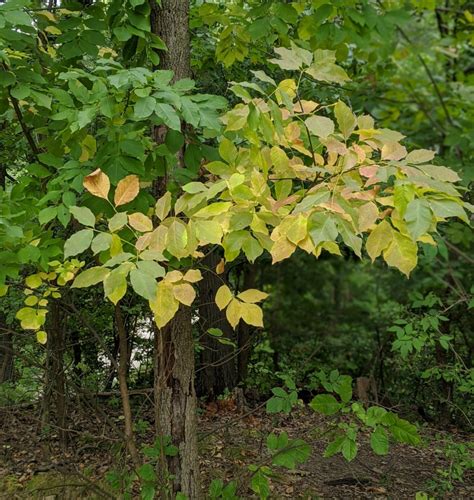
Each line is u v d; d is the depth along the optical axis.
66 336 5.75
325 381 2.95
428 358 8.02
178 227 2.12
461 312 7.72
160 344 3.31
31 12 3.66
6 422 5.28
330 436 3.37
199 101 2.75
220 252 5.26
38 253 2.80
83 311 5.94
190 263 2.91
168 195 2.33
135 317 6.34
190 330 3.34
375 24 3.35
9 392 5.45
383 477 5.40
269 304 12.95
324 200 1.88
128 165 2.79
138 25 3.10
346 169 2.05
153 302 2.19
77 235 2.19
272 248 2.07
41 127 3.38
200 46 5.42
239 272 9.73
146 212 2.82
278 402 3.29
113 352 6.46
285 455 3.06
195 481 3.29
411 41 4.77
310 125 2.22
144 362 7.38
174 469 3.28
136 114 2.43
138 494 4.09
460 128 4.64
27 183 3.07
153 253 2.13
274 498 4.64
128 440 3.53
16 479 4.62
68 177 2.83
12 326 6.13
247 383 8.74
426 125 5.26
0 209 2.79
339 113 2.30
